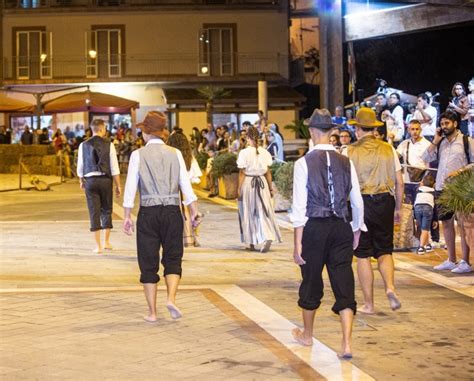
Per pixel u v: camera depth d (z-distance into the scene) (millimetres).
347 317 6621
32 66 46031
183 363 6469
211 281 10406
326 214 6590
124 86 46375
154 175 7879
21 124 46219
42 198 24828
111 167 12914
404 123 18391
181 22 45969
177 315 7906
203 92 40781
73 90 46375
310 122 6773
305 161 6652
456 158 10602
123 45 45938
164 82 45969
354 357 6695
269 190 12992
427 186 12367
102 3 46188
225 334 7414
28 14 46000
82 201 23500
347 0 21281
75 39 46031
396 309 8227
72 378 6051
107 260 12148
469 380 6125
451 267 10930
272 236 12867
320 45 21406
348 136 14406
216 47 46031
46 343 7066
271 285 10070
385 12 20422
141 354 6727
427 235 12352
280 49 46031
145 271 7879
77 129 45562
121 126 40656
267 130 19656
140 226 7898
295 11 46562
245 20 45938
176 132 12102
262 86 29453
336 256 6664
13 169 35875
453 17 19125
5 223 17375
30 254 12734
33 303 8742
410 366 6469
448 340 7293
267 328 7645
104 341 7145
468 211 10242
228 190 23094
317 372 6262
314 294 6797
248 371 6266
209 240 14492
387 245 8258
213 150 28203
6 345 6984
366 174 8156
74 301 8875
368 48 33938
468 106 15883
